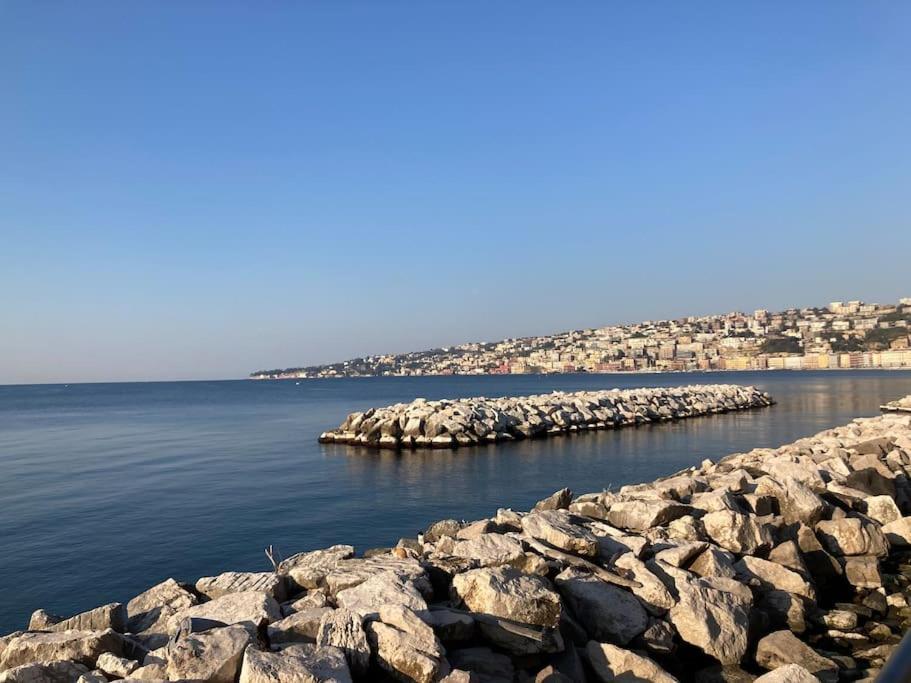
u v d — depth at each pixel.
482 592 7.25
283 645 6.08
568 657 6.93
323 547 16.36
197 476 27.41
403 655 6.02
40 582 13.96
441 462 31.66
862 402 69.75
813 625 9.09
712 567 9.20
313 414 69.31
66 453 36.31
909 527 12.27
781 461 15.69
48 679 5.88
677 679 7.11
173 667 5.50
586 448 36.06
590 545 9.20
